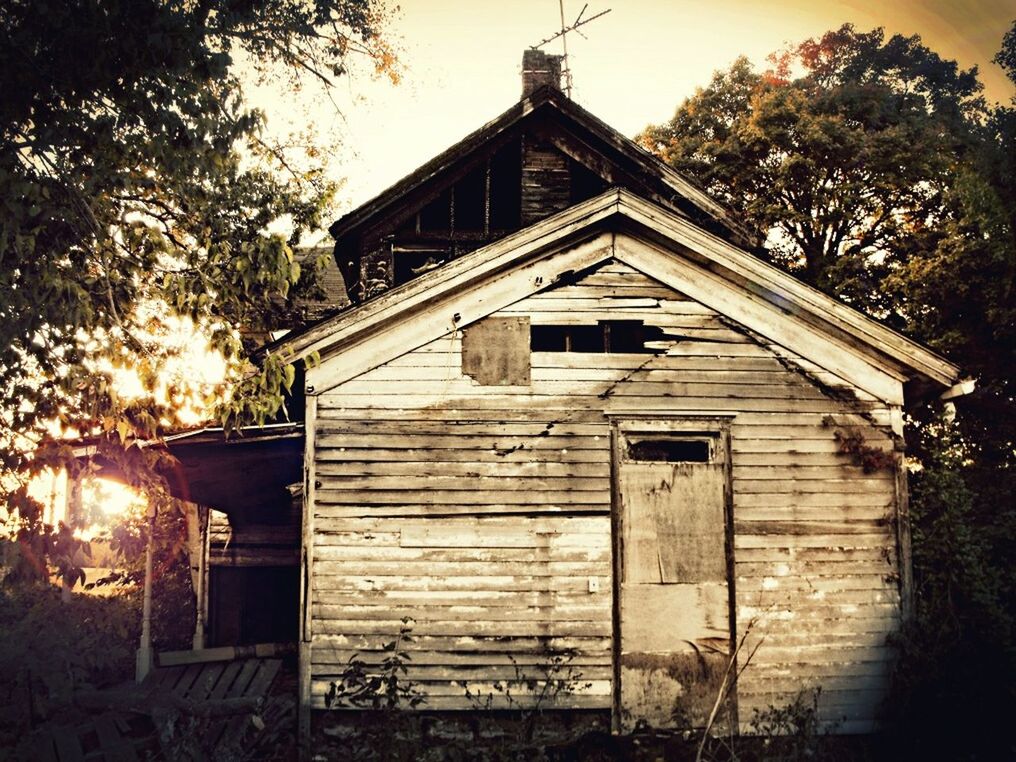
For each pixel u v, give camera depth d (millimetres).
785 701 8812
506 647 8742
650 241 9523
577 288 9422
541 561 8898
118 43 6738
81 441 7352
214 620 13273
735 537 9062
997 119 16562
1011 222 15188
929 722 8344
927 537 9250
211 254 7746
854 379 9414
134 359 7500
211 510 13484
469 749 8320
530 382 9188
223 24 7535
